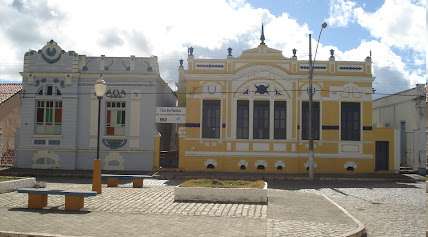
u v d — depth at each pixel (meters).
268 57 36.16
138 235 11.09
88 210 14.73
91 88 36.22
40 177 31.62
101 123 36.00
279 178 32.34
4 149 39.84
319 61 36.16
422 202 19.84
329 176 33.41
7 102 40.31
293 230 11.94
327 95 36.09
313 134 36.00
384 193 23.80
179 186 17.94
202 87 36.22
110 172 34.12
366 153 36.00
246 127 36.06
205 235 11.17
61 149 36.06
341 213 15.03
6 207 15.23
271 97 36.12
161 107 36.09
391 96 42.31
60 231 11.37
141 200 17.22
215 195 17.34
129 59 36.06
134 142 35.91
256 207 16.03
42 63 36.31
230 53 36.25
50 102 36.38
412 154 37.88
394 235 12.33
